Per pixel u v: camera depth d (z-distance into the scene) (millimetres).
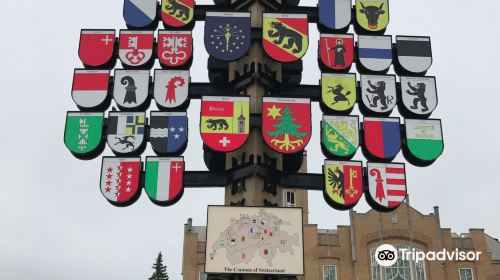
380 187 17188
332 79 18562
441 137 17953
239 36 18859
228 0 21344
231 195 17828
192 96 18781
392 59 19078
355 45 19281
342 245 44594
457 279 43688
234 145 17297
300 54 18734
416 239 44375
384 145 17719
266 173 17641
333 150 17609
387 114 18266
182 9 19734
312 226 45000
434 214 45281
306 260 43969
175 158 17516
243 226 16438
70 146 17766
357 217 45156
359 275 43344
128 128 17859
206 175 17891
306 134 17516
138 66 18781
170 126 17750
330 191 17125
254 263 16094
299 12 19906
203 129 17438
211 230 16359
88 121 18047
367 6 19812
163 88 18281
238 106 17734
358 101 18609
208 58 20297
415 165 18188
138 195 17297
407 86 18547
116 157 17531
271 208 16641
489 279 43656
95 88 18469
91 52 19078
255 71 18875
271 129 17547
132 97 18234
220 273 15984
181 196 17344
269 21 19047
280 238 16359
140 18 19703
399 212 45125
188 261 45094
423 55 19141
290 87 18922
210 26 18969
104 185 17188
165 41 18953
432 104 18375
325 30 19750
